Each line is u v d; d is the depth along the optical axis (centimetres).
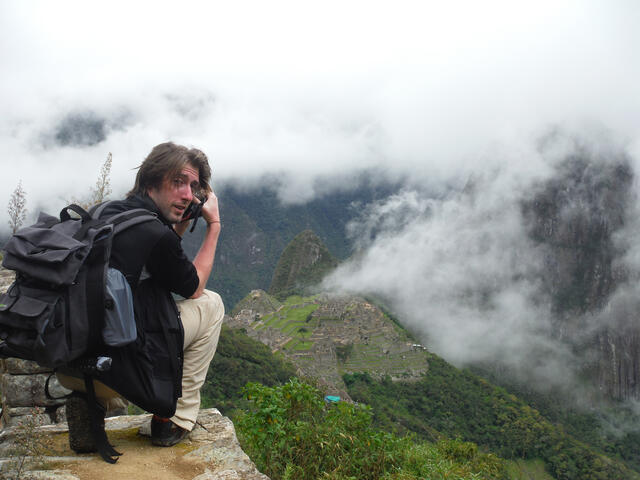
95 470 276
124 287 256
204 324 320
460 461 903
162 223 284
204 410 387
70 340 242
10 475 266
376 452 462
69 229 266
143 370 271
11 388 459
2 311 244
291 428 425
